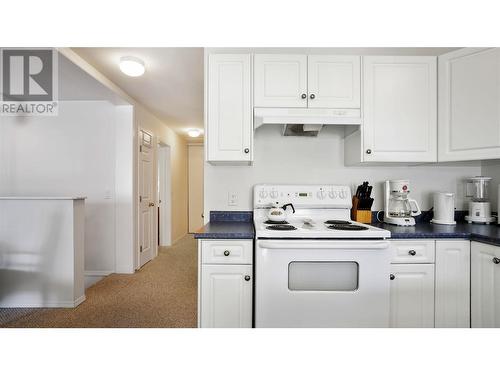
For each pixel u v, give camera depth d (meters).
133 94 3.30
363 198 2.02
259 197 2.04
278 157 2.20
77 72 2.49
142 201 3.75
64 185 3.42
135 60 2.38
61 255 2.47
